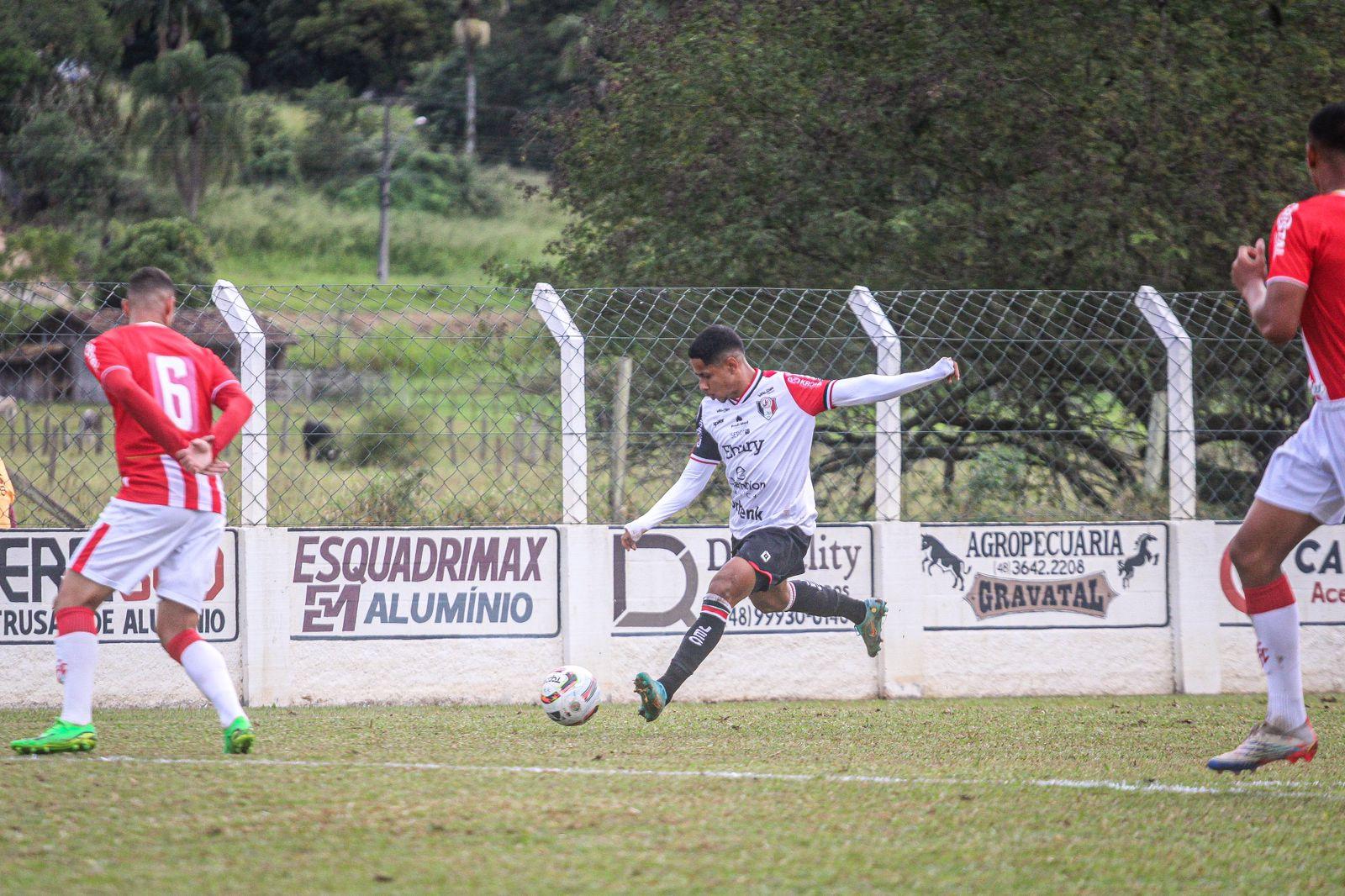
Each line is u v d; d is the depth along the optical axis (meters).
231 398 19.72
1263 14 49.69
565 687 23.30
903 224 46.50
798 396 23.91
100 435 30.95
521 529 28.16
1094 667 30.08
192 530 19.59
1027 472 34.72
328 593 27.45
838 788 17.53
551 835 14.54
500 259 62.91
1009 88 48.78
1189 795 17.56
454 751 20.80
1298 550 30.61
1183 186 47.25
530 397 33.47
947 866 13.65
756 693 28.84
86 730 20.03
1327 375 16.95
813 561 29.19
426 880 12.73
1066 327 33.00
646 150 55.22
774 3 53.59
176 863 13.24
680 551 28.66
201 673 19.62
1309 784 18.47
